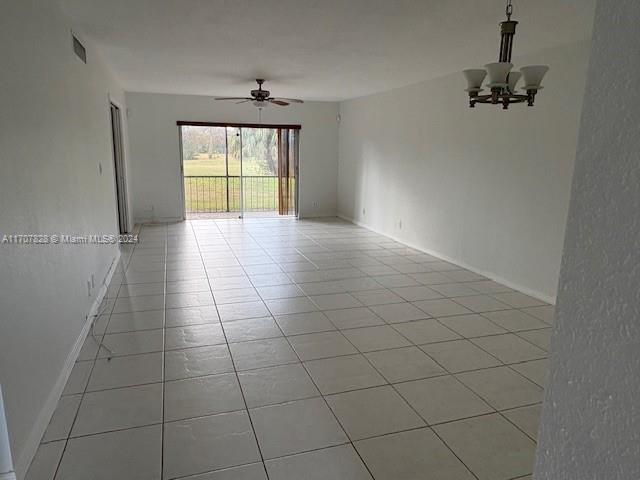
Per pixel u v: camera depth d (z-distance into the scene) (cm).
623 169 59
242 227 795
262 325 358
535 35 362
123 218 702
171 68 536
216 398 254
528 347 326
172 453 209
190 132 943
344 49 426
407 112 647
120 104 664
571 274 68
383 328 356
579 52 376
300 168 892
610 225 61
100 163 452
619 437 62
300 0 294
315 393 261
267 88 694
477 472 202
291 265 545
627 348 60
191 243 657
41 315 232
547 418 75
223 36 387
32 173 229
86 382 269
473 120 509
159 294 429
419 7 303
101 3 303
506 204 466
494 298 431
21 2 225
